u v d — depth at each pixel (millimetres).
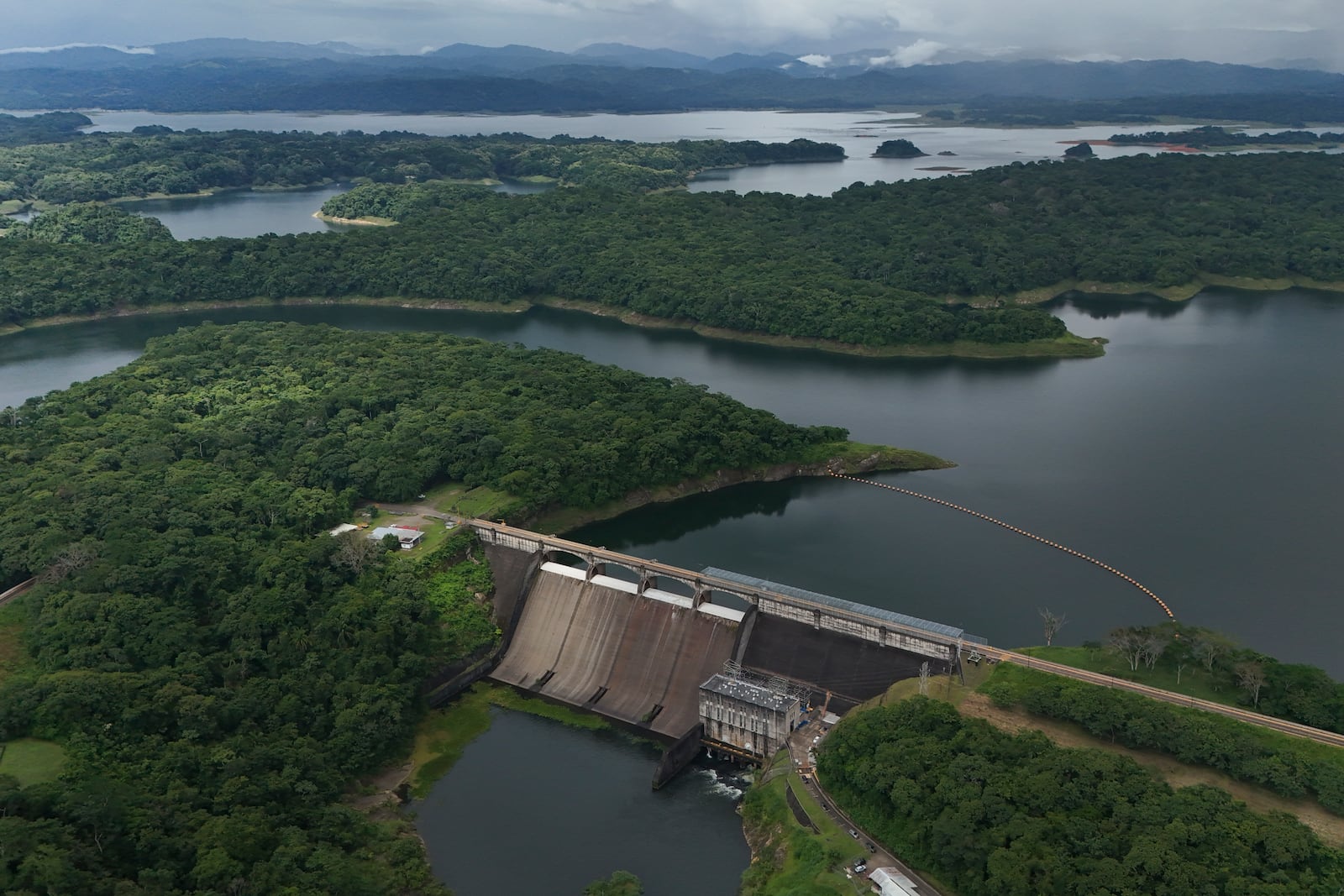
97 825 146750
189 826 155250
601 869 163125
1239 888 129250
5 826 138500
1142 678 186250
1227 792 151875
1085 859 138625
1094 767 153375
